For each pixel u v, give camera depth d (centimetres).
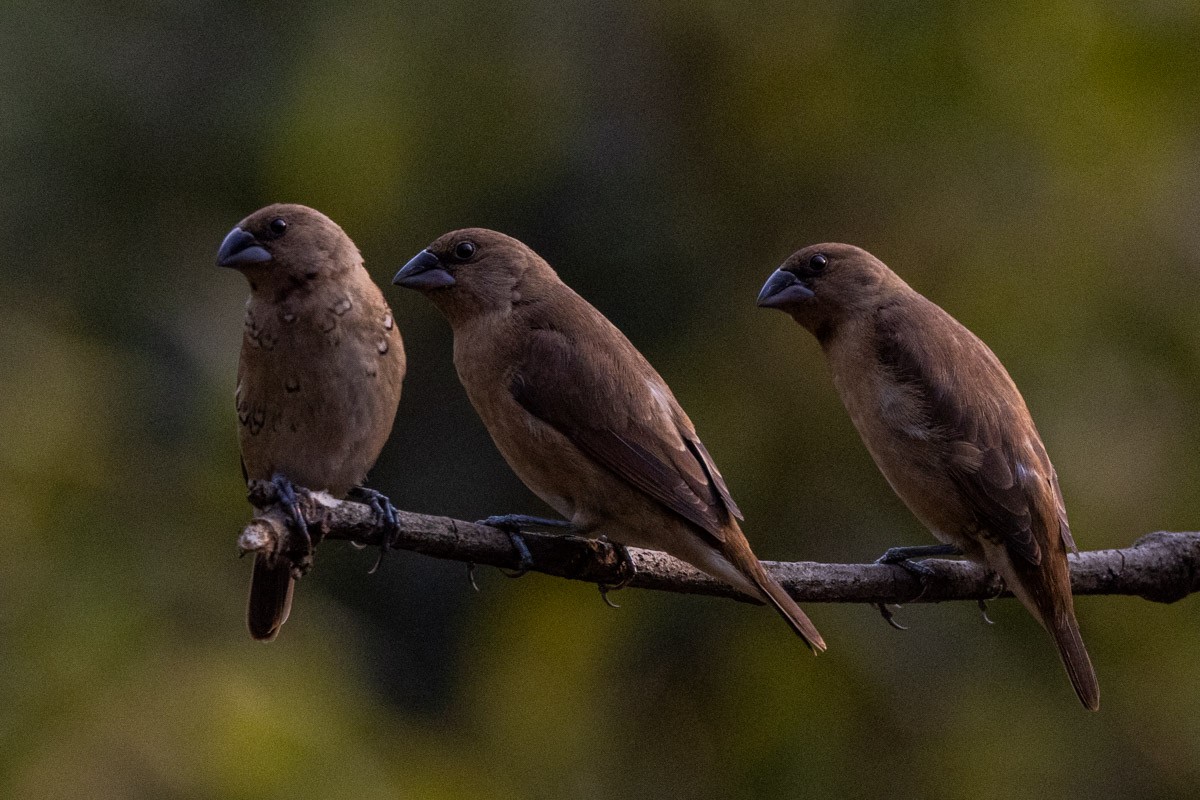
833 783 1354
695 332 1462
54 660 1223
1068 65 1489
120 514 1332
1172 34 1506
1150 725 1369
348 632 1449
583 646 1410
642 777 1390
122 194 1562
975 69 1471
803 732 1363
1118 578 973
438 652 1588
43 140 1552
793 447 1397
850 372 1016
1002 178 1467
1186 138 1517
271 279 948
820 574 930
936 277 1444
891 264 1450
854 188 1471
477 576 1585
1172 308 1442
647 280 1492
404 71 1510
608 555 888
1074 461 1370
